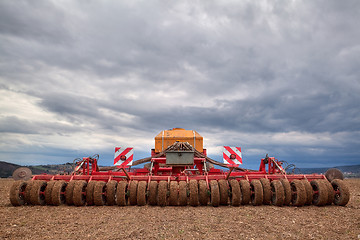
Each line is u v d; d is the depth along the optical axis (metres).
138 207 7.55
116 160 8.24
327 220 5.99
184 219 6.10
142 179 8.12
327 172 8.86
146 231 5.12
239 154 8.09
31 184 7.69
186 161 8.88
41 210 7.07
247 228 5.35
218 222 5.82
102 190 7.74
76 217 6.28
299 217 6.29
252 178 8.25
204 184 7.62
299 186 7.53
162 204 7.59
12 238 4.68
